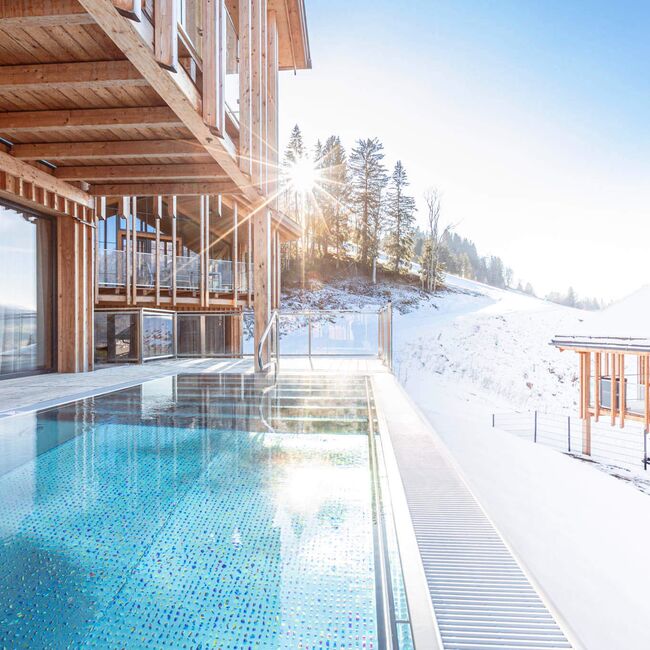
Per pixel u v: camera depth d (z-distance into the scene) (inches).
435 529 71.1
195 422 154.6
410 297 1601.9
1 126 192.4
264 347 292.5
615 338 456.8
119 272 505.0
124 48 123.6
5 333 251.0
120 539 74.1
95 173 258.7
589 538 205.6
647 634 127.0
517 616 50.3
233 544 71.9
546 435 671.8
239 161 219.0
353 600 56.3
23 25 122.1
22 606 56.9
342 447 126.0
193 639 50.4
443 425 577.9
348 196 1742.1
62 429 144.3
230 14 268.4
